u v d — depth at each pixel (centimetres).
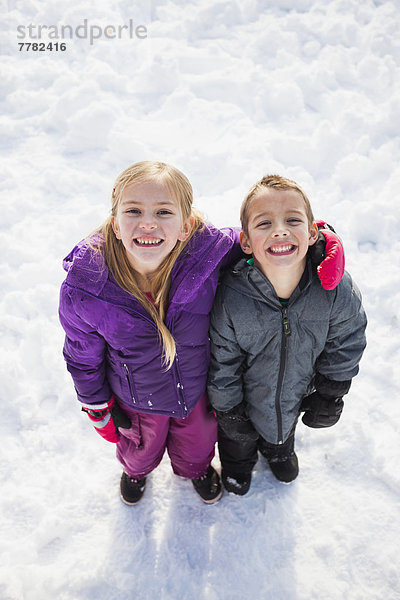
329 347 171
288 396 180
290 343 166
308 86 398
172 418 190
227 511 210
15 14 450
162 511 210
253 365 173
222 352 169
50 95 401
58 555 198
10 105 399
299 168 349
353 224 313
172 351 160
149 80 405
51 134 383
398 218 313
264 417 186
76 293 149
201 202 332
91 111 371
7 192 342
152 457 198
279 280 157
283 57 420
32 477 221
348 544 198
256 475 221
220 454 214
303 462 223
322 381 180
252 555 197
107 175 355
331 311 160
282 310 159
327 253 155
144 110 392
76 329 158
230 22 452
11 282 291
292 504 211
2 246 304
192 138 372
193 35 445
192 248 157
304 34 438
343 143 356
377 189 336
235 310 160
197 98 395
